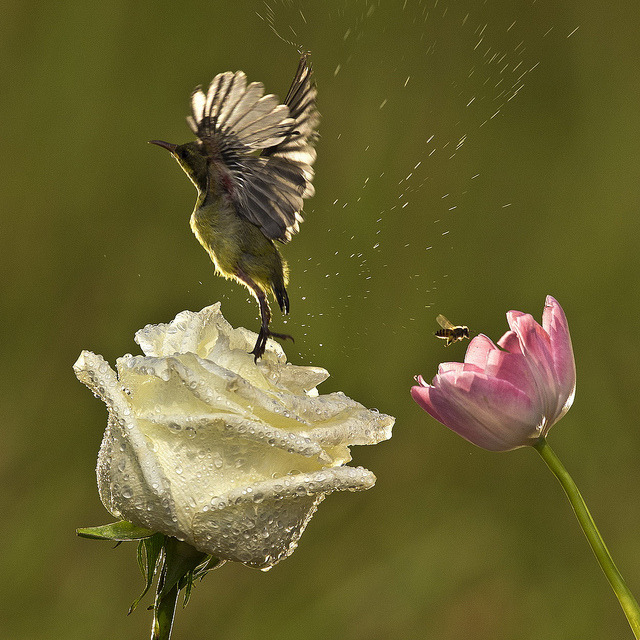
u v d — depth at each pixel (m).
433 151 6.87
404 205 6.74
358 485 3.32
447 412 3.36
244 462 3.32
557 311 3.38
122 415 3.32
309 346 6.26
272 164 3.41
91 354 3.33
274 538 3.32
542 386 3.36
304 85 3.43
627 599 3.33
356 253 6.58
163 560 3.32
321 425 3.34
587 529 3.34
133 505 3.31
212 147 3.41
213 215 3.46
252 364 3.35
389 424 3.35
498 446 3.36
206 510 3.31
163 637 3.31
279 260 3.47
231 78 3.39
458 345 6.45
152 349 3.34
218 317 3.36
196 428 3.32
